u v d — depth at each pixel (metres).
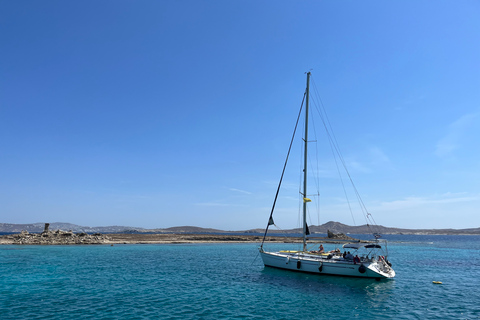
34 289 22.45
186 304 18.66
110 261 39.56
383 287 24.52
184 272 30.98
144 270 32.06
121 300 19.42
